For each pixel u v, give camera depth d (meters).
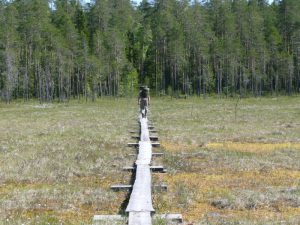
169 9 137.88
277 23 136.88
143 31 137.50
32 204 12.52
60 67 106.50
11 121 45.91
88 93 115.69
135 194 12.20
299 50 120.94
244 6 132.75
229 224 10.44
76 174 17.08
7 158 20.53
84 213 11.77
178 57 116.69
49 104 92.50
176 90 120.06
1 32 107.00
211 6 140.00
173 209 12.07
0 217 11.12
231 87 123.75
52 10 148.62
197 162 19.34
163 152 22.19
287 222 10.59
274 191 13.86
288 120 42.38
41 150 23.16
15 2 129.88
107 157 20.69
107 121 42.78
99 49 116.06
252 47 121.44
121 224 10.12
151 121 41.59
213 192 13.79
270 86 128.12
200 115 50.31
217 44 118.25
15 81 107.75
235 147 24.30
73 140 27.45
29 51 115.06
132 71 125.12
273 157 20.53
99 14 133.12
